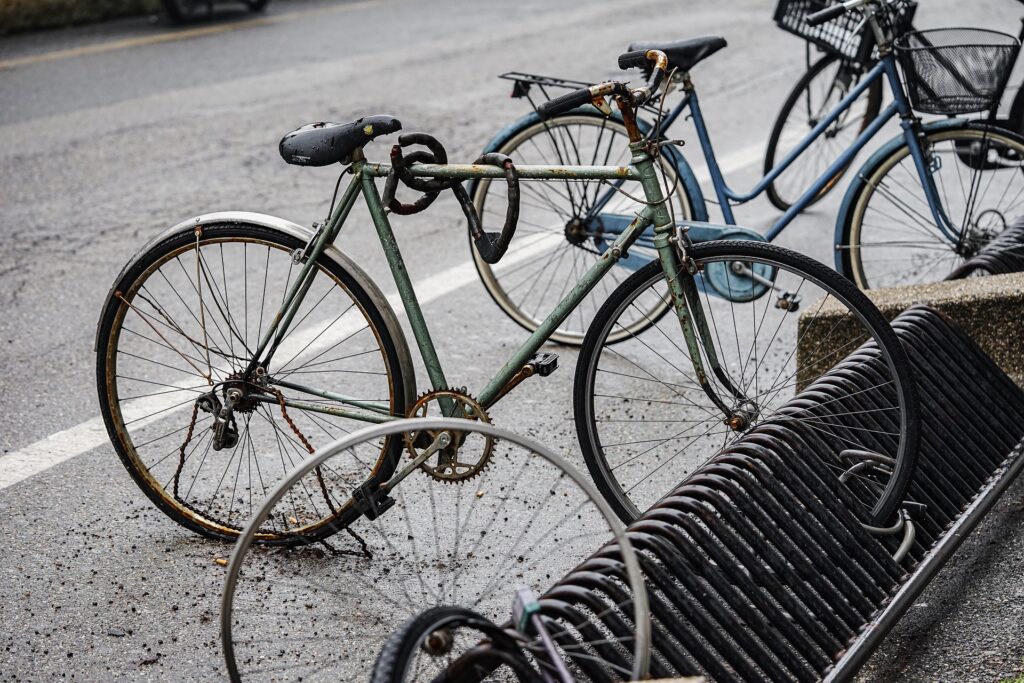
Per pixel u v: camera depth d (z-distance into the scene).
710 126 7.69
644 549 2.58
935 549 2.85
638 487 3.63
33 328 5.04
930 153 4.46
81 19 12.33
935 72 4.23
